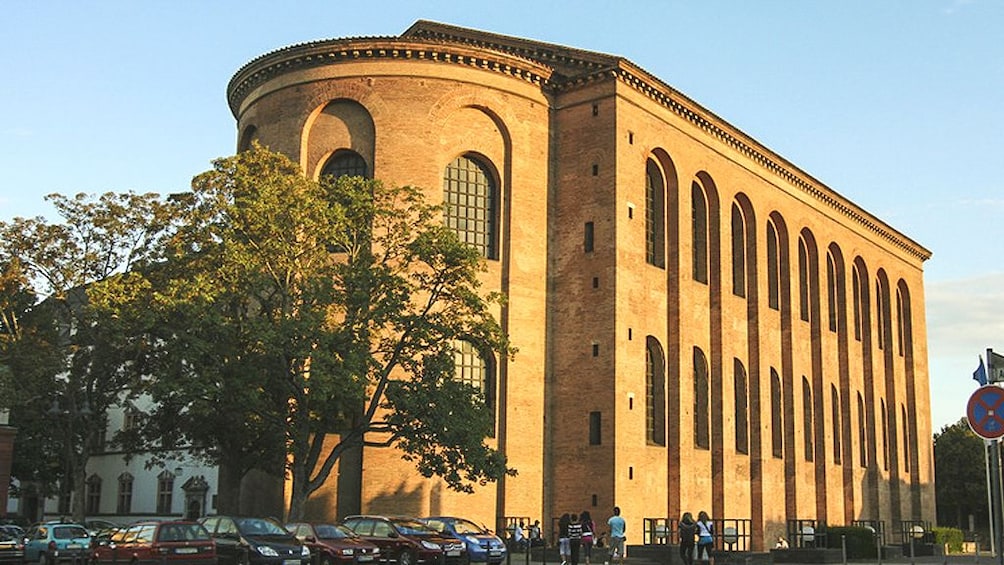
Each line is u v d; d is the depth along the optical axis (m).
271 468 37.44
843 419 62.62
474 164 44.12
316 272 33.12
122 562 26.14
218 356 32.09
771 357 55.00
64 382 40.41
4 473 45.69
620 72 44.38
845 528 48.25
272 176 34.62
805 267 60.56
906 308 75.06
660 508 44.00
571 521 32.81
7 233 39.66
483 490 41.28
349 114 43.38
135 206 40.75
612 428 41.41
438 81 43.12
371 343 33.50
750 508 51.19
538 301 43.91
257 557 26.52
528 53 47.00
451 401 32.75
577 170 44.84
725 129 51.41
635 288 43.94
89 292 35.06
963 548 71.44
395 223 36.78
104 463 64.62
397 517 33.34
